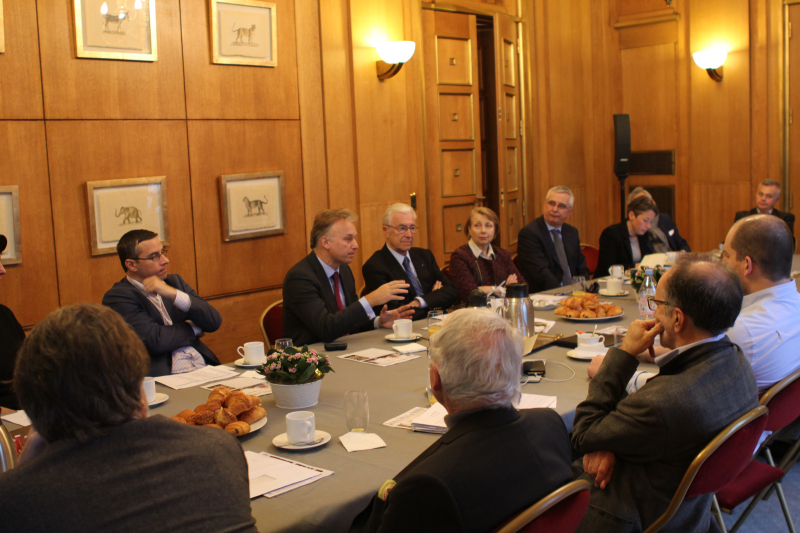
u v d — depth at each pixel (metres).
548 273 4.43
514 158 6.48
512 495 1.14
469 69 5.90
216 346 4.35
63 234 3.64
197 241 4.21
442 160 5.76
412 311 3.02
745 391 1.61
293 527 1.30
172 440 1.05
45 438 1.01
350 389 2.16
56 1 3.54
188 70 4.11
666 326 1.66
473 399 1.23
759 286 2.12
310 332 3.04
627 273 4.56
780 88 6.35
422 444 1.70
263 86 4.49
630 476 1.62
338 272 3.27
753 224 2.13
